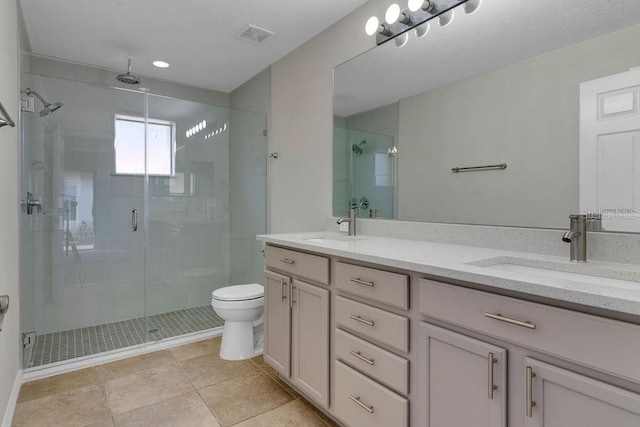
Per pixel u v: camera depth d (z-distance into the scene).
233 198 3.56
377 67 2.09
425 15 1.83
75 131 2.81
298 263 1.81
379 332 1.34
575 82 1.33
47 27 2.38
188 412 1.77
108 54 2.80
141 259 3.16
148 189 3.17
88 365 2.28
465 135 1.69
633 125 1.18
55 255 2.78
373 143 2.13
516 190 1.50
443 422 1.13
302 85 2.67
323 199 2.49
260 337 2.54
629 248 1.18
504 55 1.55
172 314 3.26
